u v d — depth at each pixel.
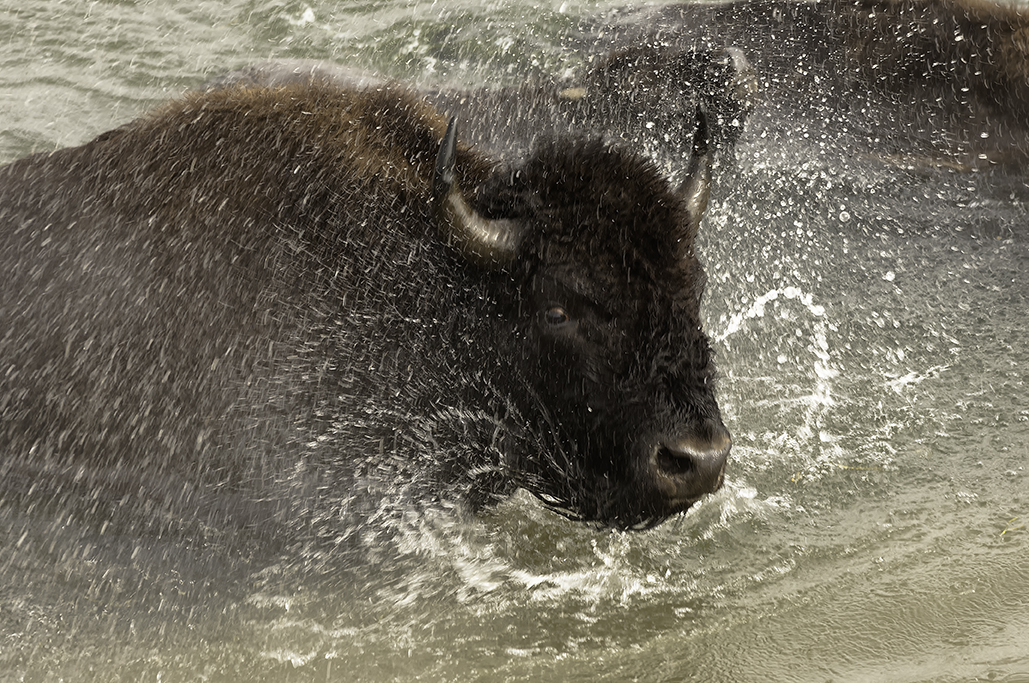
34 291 21.02
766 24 38.97
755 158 34.38
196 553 19.36
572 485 18.66
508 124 31.78
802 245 30.56
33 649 16.72
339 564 19.11
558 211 17.34
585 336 17.33
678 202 17.25
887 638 15.95
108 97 37.22
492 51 41.28
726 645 16.20
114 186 21.09
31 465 21.11
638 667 15.84
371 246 19.77
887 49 36.66
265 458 20.23
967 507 19.56
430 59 40.94
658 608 17.44
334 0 45.38
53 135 34.47
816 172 34.06
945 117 35.59
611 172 17.27
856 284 28.77
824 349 25.88
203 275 20.31
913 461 21.28
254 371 20.20
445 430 19.80
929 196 33.19
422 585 18.44
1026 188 33.34
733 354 25.67
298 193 20.06
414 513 20.23
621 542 19.36
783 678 15.19
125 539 19.70
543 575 18.59
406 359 19.70
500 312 18.44
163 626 17.36
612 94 33.50
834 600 17.17
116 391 20.61
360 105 21.05
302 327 20.11
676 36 39.59
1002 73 35.12
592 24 42.81
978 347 25.66
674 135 32.91
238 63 39.97
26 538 19.61
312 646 16.77
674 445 16.48
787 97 36.44
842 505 20.00
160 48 40.88
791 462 21.39
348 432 20.23
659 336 16.75
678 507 17.25
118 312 20.59
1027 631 15.70
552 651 16.39
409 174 20.05
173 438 20.38
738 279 28.88
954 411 23.08
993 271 29.22
